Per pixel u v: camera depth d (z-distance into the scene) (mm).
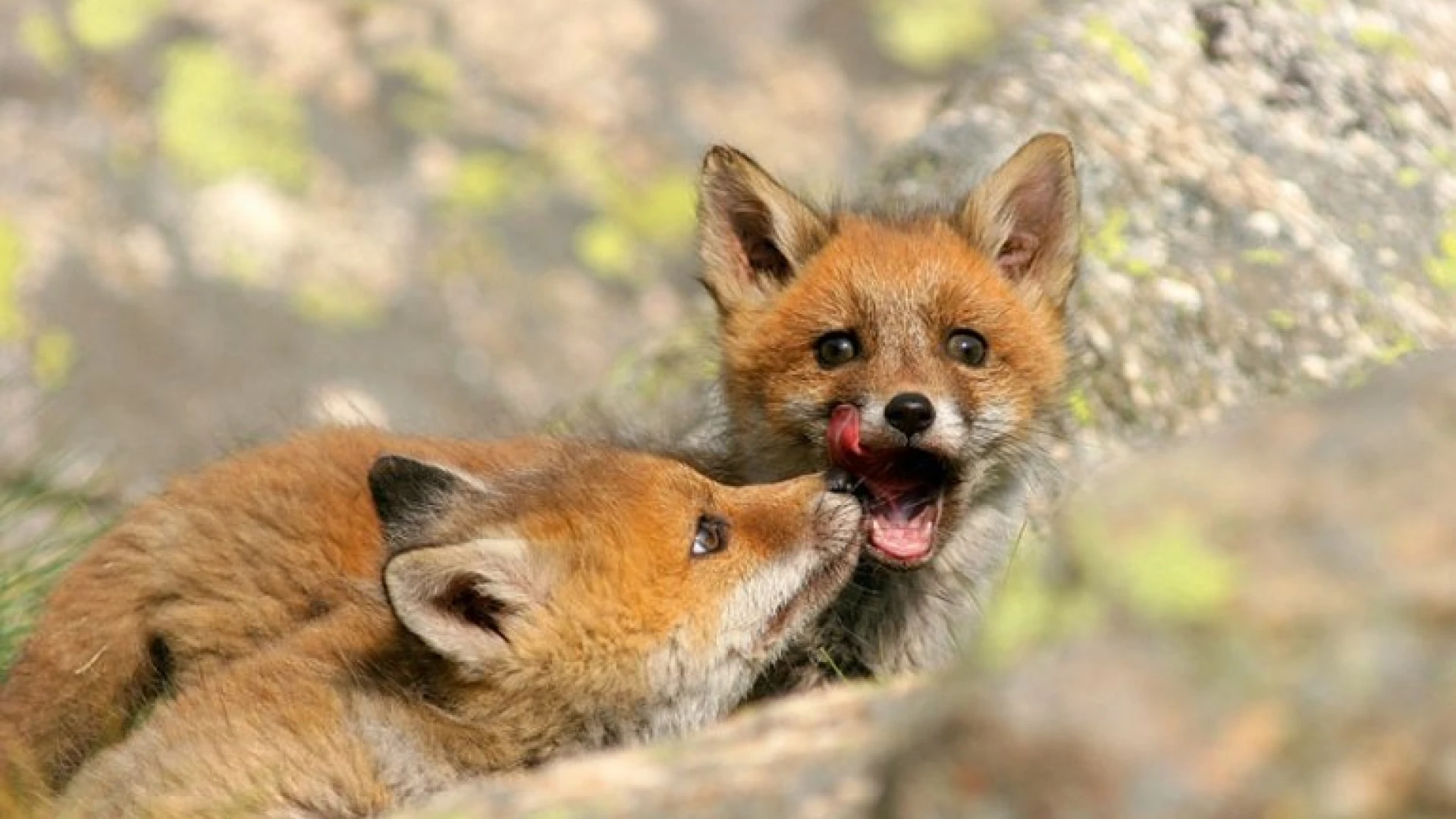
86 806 9344
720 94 25297
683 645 10094
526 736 9734
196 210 21906
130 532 11758
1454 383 5785
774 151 24766
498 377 21859
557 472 10539
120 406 20203
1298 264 14055
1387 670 5145
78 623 11547
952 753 5445
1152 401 13367
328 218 22500
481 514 10188
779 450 11961
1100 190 14414
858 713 7012
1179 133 15039
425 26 24359
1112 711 5266
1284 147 15125
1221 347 13656
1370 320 13859
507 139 23828
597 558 9945
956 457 11461
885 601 11750
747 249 12805
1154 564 5480
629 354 16953
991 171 14578
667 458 11555
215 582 11422
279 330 21422
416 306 22094
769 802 6270
